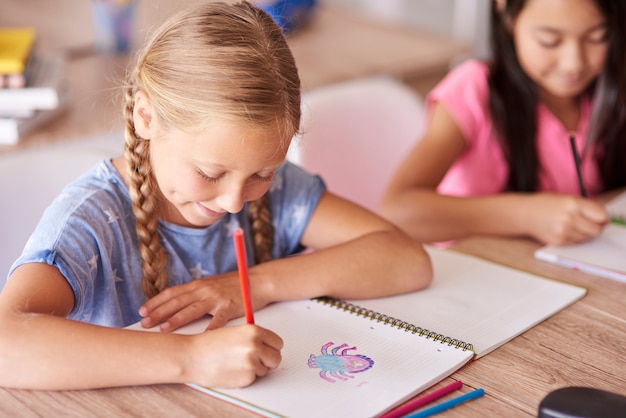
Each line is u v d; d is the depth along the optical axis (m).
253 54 0.95
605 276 1.23
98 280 1.10
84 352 0.90
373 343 1.00
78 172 1.38
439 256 1.29
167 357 0.90
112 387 0.91
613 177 1.77
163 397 0.90
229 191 0.97
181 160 0.97
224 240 1.21
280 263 1.14
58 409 0.88
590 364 0.98
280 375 0.93
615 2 1.53
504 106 1.71
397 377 0.92
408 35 2.58
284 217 1.26
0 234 1.35
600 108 1.67
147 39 1.09
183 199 1.02
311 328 1.04
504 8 1.64
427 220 1.55
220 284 1.08
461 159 1.79
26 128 1.86
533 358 0.99
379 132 1.82
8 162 1.35
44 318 0.92
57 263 1.00
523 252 1.33
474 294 1.15
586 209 1.34
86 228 1.06
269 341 0.92
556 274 1.24
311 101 1.72
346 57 2.34
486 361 0.98
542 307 1.12
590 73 1.61
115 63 2.28
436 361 0.96
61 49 2.35
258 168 0.96
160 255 1.14
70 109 2.00
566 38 1.56
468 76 1.77
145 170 1.09
